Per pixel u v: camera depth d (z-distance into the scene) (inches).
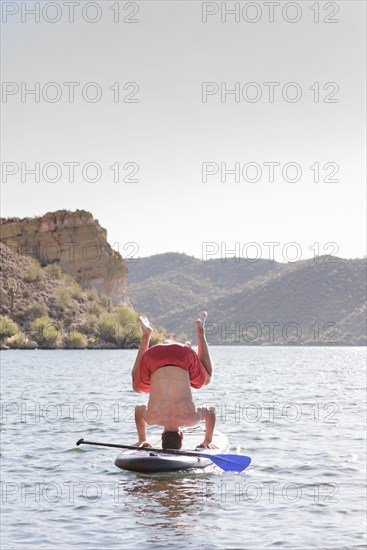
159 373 613.6
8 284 6747.1
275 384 1845.5
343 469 615.2
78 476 591.8
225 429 855.7
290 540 415.8
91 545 410.3
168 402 610.9
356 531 433.1
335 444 743.1
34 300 6737.2
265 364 3531.0
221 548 403.2
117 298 7726.4
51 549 402.9
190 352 615.5
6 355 4458.7
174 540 418.0
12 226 7450.8
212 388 1667.1
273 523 451.5
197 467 593.0
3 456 680.4
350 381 2012.8
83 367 2960.1
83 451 706.8
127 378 2140.7
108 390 1603.1
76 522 456.1
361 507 488.1
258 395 1445.6
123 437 799.7
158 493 531.8
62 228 7618.1
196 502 504.4
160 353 611.5
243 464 579.5
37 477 588.7
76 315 6766.7
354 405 1196.5
